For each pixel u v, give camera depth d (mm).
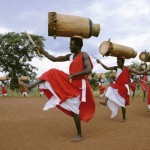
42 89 5691
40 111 10227
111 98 8008
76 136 5770
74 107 5703
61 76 5676
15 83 43562
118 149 5176
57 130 6660
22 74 44250
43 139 5863
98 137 5988
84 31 5969
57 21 5785
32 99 17500
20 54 43406
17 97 20391
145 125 7230
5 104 13234
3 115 9070
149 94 9406
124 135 6133
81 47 5887
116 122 7727
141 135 6121
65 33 5906
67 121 7770
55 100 5672
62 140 5789
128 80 8109
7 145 5445
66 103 5672
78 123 5754
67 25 5848
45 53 6070
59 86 5633
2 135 6164
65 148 5238
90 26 6012
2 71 44125
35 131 6539
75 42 5828
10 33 43594
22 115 9078
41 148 5262
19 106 12203
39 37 36656
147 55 10586
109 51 7902
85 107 5875
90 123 7551
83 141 5691
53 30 5824
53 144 5504
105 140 5734
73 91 5656
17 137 6008
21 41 42062
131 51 8383
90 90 5848
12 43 41906
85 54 5777
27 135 6176
